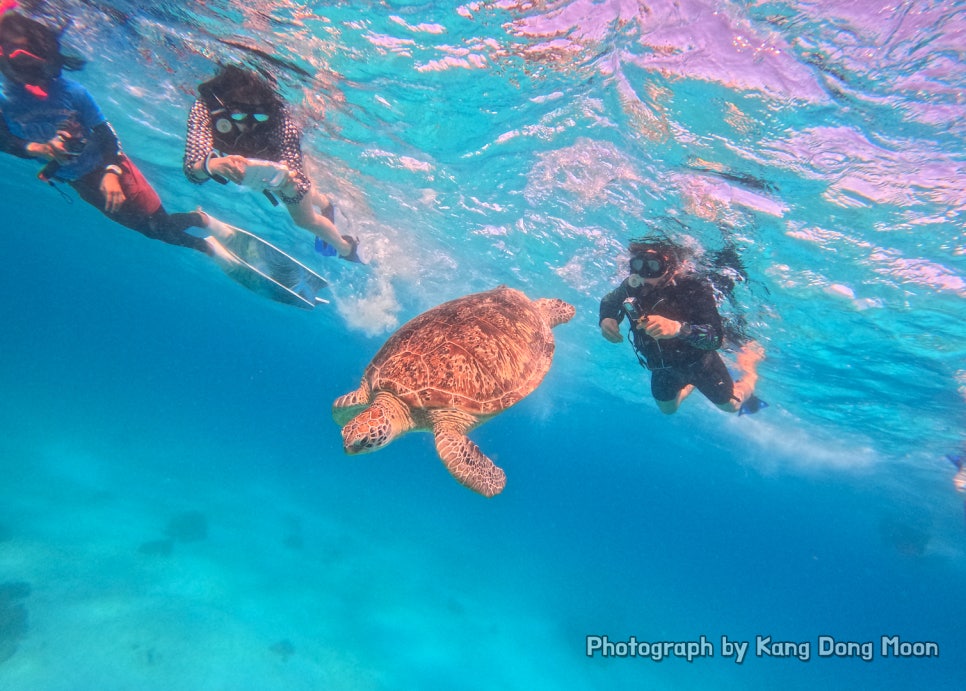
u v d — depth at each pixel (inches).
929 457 223.6
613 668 222.7
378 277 224.8
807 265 111.2
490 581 281.6
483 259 173.0
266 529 251.0
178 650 140.8
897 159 80.3
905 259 98.9
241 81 81.8
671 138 92.5
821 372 166.7
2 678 118.6
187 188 194.1
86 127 85.4
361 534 299.6
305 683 143.8
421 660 176.1
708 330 88.0
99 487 246.2
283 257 116.6
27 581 150.0
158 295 628.7
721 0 69.0
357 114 113.0
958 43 63.8
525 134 104.7
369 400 69.8
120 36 107.8
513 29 82.0
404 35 88.3
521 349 71.3
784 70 74.7
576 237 135.9
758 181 94.0
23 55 75.3
